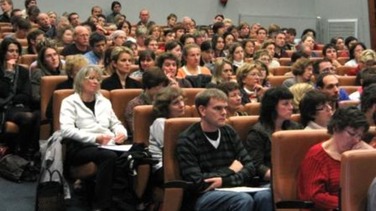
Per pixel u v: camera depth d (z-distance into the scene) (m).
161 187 3.49
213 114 3.20
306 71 5.18
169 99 3.65
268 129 3.36
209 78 5.42
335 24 11.88
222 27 9.58
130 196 3.92
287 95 3.32
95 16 9.76
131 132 4.16
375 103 3.22
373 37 11.20
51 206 3.69
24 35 7.16
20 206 3.97
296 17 12.32
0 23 8.85
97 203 3.69
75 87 4.03
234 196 3.02
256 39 9.32
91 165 3.77
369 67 5.39
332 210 2.73
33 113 4.64
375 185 2.39
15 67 4.96
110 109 4.10
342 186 2.49
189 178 3.13
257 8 12.38
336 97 4.16
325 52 7.74
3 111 4.83
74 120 3.94
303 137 2.90
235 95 3.97
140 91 4.32
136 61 6.12
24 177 4.52
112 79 4.85
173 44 6.19
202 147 3.22
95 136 3.84
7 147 4.71
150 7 11.61
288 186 2.87
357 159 2.47
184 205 3.19
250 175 3.25
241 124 3.44
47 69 5.04
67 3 10.91
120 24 9.20
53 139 3.87
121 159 3.67
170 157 3.21
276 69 6.60
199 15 12.02
